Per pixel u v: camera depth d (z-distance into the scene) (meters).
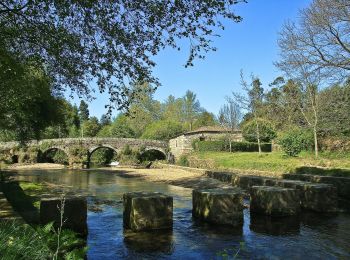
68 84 10.84
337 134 27.44
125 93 10.55
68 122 81.50
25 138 27.86
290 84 29.42
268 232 11.38
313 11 19.06
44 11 9.43
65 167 51.91
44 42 10.10
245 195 18.62
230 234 11.13
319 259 8.80
